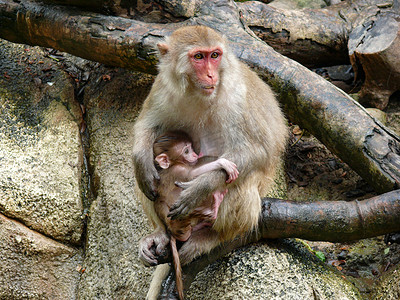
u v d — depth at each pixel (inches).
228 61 288.5
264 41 425.7
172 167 293.9
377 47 401.7
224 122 289.6
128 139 395.2
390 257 340.8
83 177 394.3
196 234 300.5
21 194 358.9
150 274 328.5
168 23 399.9
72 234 364.2
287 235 313.7
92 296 342.0
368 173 334.0
